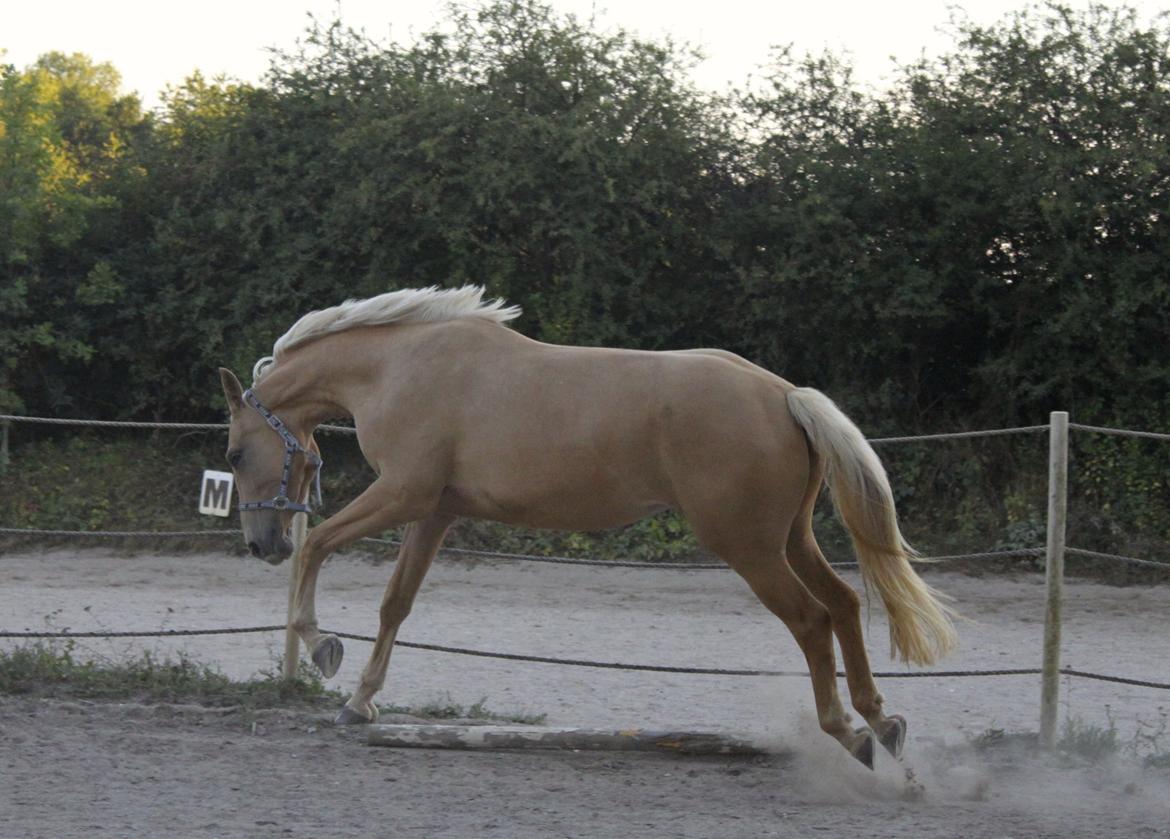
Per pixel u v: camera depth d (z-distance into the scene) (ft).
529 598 41.65
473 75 53.67
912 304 48.32
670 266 53.98
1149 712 25.20
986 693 27.09
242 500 21.83
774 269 50.47
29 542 49.16
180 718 21.24
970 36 50.55
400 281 52.26
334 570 45.60
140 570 46.03
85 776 17.70
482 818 16.11
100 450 55.16
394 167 51.31
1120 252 47.98
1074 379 48.78
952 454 49.42
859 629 18.98
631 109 51.90
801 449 18.33
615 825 15.84
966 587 43.75
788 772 19.03
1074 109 48.49
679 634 35.55
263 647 30.50
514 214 49.93
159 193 59.31
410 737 19.89
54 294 57.16
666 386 18.28
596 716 23.82
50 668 23.25
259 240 53.62
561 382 18.94
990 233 49.16
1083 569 45.03
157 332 56.54
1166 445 46.85
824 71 53.26
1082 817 16.65
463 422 19.42
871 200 49.98
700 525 18.21
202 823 15.60
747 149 53.57
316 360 21.16
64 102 93.20
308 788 17.49
